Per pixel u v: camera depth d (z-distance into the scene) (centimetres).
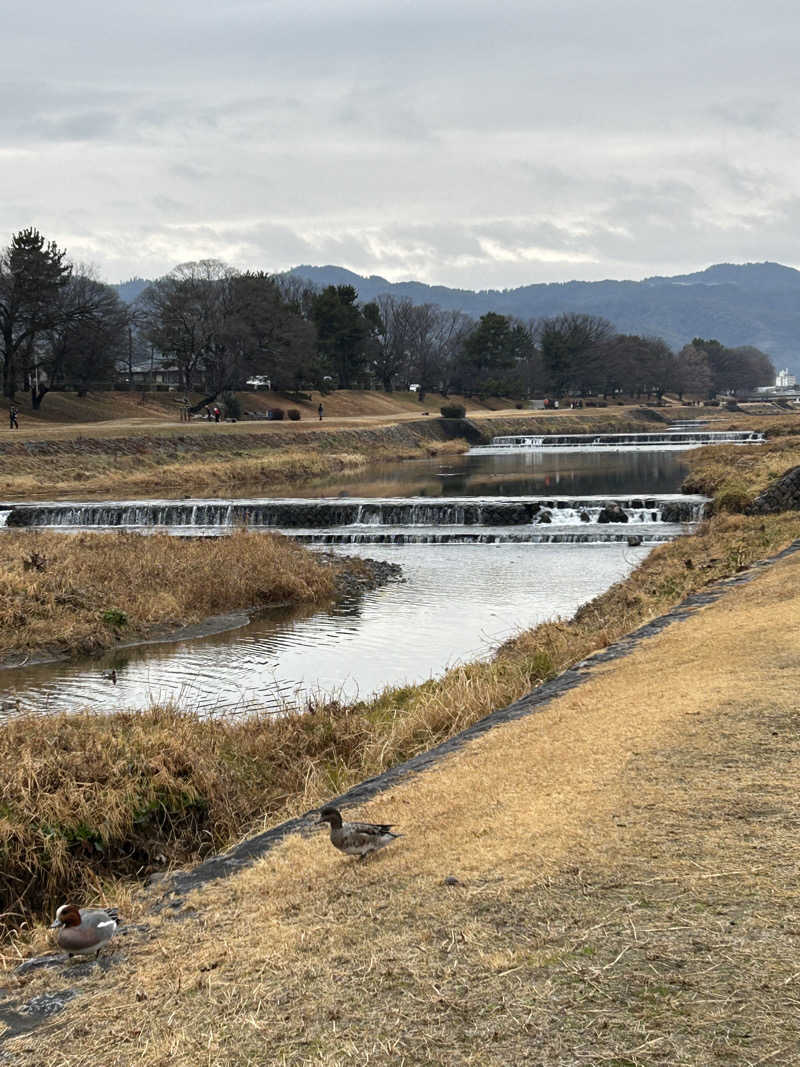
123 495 6256
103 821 1112
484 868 657
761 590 1688
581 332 19888
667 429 14700
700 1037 428
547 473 7594
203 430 8819
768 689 993
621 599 2406
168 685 2080
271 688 2031
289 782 1323
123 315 11644
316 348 14675
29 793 1125
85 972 623
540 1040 444
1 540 3453
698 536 3509
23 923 951
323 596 3091
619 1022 448
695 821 675
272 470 7700
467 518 4838
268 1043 479
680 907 552
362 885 680
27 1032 544
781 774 745
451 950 545
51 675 2191
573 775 823
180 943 641
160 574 3044
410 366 17312
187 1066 468
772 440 9081
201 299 11519
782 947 492
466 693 1456
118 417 10719
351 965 549
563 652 1661
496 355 17750
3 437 7419
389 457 9700
